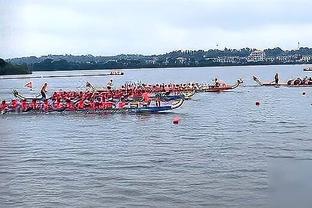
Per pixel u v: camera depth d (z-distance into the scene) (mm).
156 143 44250
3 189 28781
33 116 68312
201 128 54562
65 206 25469
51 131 53969
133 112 69312
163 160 36125
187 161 35500
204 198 26375
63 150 41562
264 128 53562
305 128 52625
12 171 33406
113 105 69625
